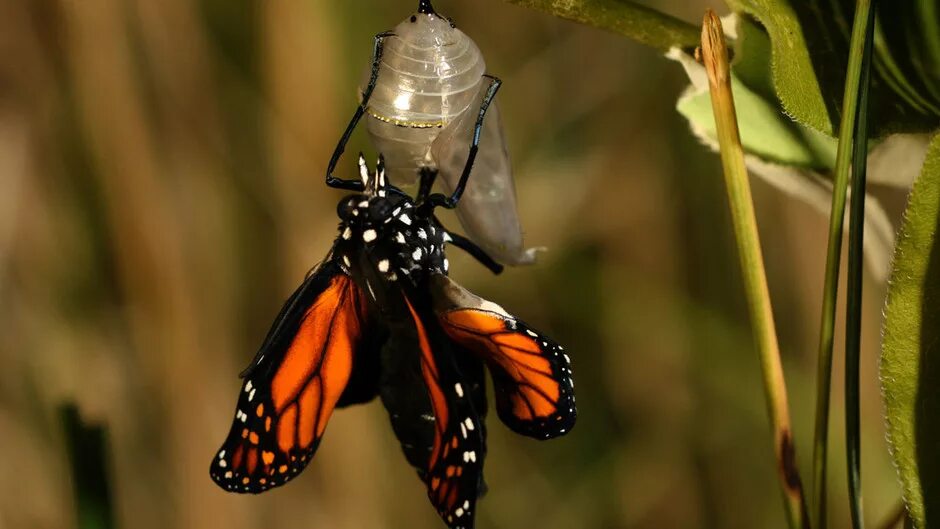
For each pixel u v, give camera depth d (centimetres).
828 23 38
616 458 62
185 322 57
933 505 37
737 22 39
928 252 37
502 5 61
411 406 40
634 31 39
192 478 57
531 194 62
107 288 58
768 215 58
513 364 39
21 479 58
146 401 58
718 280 60
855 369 37
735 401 60
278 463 40
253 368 38
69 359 58
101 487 42
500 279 62
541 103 62
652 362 61
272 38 56
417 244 39
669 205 61
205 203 57
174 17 56
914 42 38
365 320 40
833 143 40
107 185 56
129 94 55
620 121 61
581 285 62
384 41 39
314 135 57
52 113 57
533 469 63
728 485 60
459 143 40
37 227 58
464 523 38
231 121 57
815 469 38
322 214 58
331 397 40
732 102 38
